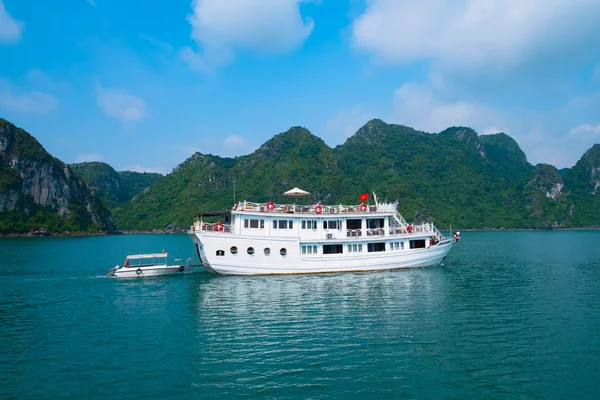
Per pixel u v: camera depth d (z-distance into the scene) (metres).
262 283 33.47
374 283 33.62
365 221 39.44
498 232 180.38
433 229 42.88
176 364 17.14
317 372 16.30
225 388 15.02
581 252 69.56
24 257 66.56
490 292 31.48
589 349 18.98
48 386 15.30
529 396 14.64
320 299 28.16
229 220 39.28
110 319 23.94
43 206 178.50
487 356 18.05
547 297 29.81
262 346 19.11
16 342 20.03
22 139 183.12
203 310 25.53
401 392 14.77
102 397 14.47
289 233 37.34
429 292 30.59
